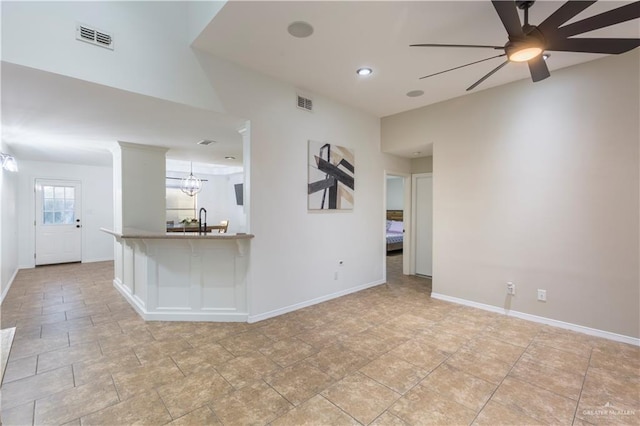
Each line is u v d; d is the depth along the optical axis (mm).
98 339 2947
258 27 2549
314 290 4043
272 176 3545
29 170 6301
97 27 2404
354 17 2398
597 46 2092
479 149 3871
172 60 2775
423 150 4930
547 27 1987
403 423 1811
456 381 2248
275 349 2746
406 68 3258
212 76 3012
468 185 3973
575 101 3172
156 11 2701
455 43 2783
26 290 4660
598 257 3061
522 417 1868
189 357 2594
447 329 3211
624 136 2916
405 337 3010
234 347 2783
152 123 3441
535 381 2250
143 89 2611
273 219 3566
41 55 2164
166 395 2070
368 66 3223
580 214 3156
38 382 2219
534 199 3445
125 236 3217
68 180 6793
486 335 3061
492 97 3752
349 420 1833
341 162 4340
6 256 4621
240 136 4055
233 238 3146
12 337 2992
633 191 2881
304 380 2254
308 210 3943
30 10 2137
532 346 2818
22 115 3113
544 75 2402
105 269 6199
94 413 1890
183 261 3447
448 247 4176
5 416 1852
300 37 2693
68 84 2391
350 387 2170
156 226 4672
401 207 9797
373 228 4941
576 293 3180
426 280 5398
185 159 6133
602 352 2703
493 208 3754
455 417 1865
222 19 2439
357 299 4258
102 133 3869
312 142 3949
